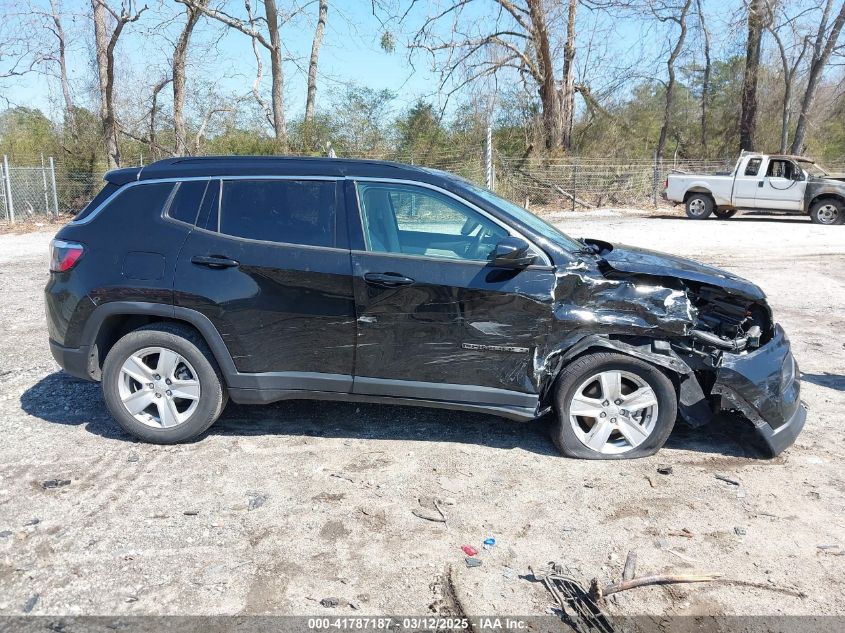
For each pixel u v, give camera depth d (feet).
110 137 77.87
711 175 65.46
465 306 13.23
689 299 14.79
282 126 84.74
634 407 13.71
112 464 13.33
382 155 77.15
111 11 73.15
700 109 120.88
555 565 10.43
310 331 13.51
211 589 9.70
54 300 14.06
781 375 13.75
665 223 61.93
